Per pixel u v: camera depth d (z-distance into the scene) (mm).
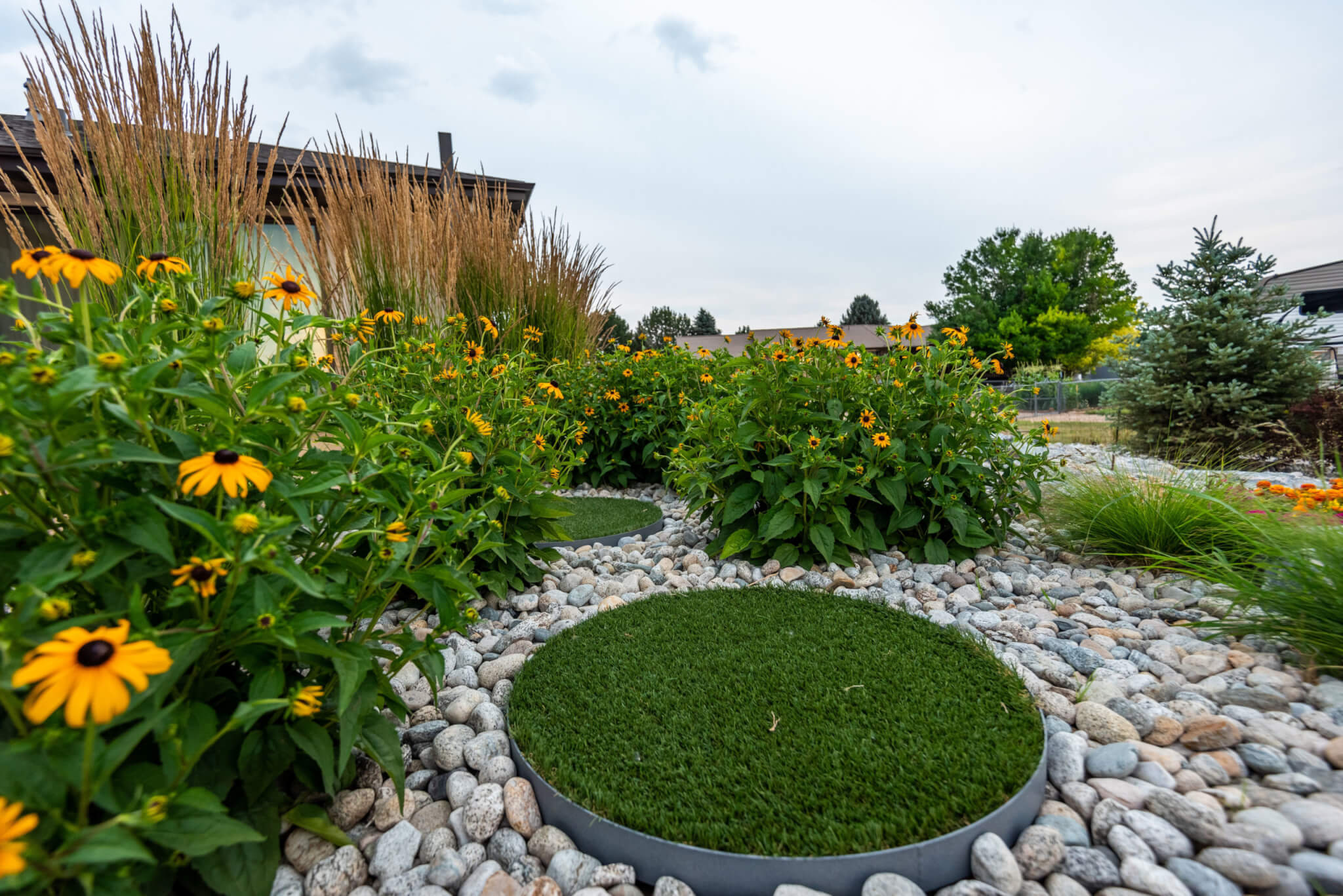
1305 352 5891
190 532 1103
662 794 1313
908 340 2984
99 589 977
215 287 2613
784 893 1106
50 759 752
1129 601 2363
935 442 2791
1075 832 1259
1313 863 1084
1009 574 2729
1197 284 6457
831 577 2652
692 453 3227
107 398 1010
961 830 1187
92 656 688
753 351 2828
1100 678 1809
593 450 5477
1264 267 6156
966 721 1533
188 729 965
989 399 2879
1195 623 2068
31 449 851
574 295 5570
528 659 1985
